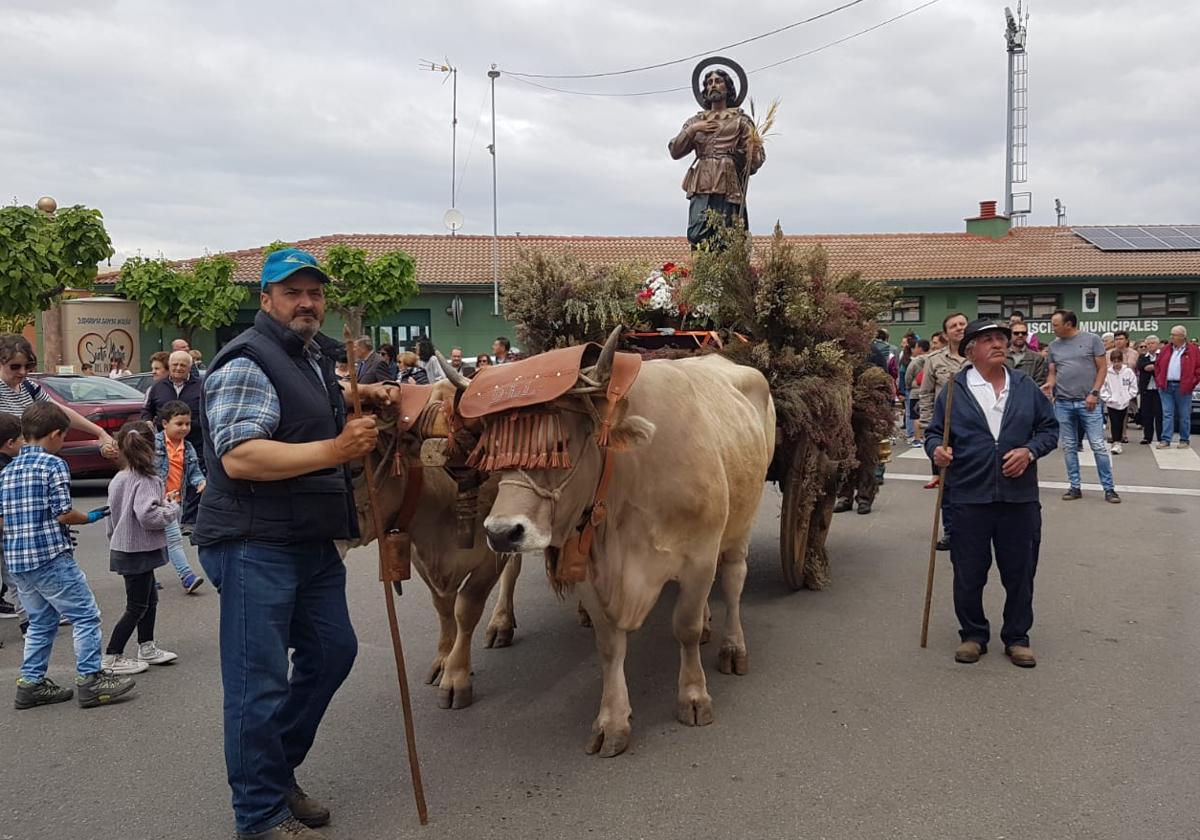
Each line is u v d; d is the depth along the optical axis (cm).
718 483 431
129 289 2330
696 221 881
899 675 513
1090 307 2908
